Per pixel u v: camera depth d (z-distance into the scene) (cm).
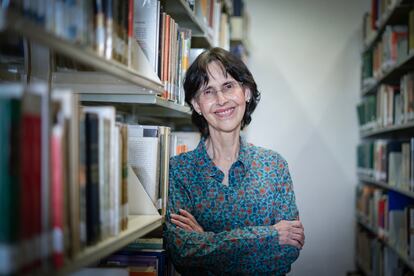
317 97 423
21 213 65
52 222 73
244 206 159
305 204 421
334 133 420
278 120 426
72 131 79
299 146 423
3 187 62
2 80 118
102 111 97
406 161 259
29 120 67
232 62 161
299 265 419
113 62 99
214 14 270
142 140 143
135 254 145
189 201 162
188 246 148
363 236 371
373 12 349
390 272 298
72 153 79
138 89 133
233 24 361
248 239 148
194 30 229
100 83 126
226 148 162
